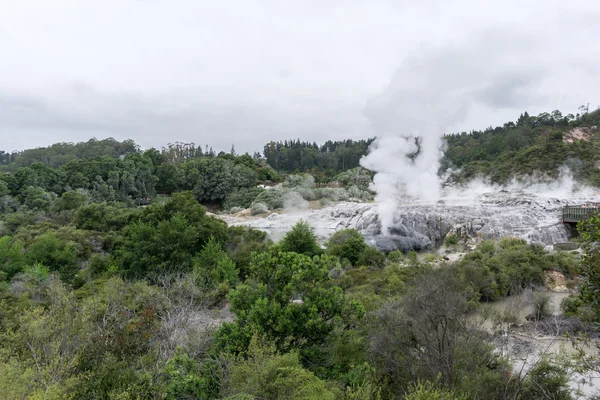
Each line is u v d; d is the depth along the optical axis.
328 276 11.69
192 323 13.32
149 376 9.33
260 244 25.41
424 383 9.48
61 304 13.06
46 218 42.03
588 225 8.27
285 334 10.62
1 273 23.08
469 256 23.00
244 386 8.26
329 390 8.70
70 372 9.27
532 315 17.30
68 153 132.12
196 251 23.89
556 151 66.81
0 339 10.79
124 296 16.23
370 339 11.17
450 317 11.32
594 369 9.70
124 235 30.02
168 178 80.62
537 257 22.55
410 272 20.56
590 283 7.94
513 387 10.03
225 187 74.62
